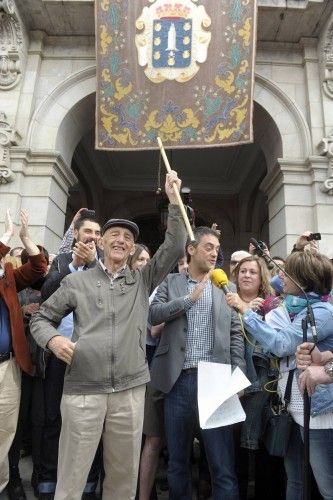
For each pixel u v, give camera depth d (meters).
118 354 2.54
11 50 7.84
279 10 7.77
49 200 7.66
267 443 2.74
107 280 2.72
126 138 7.59
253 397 2.98
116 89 7.65
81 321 2.60
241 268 3.49
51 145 7.92
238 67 7.40
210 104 7.45
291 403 2.62
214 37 7.53
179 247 2.77
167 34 7.60
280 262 4.71
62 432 2.53
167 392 2.93
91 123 9.39
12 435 3.21
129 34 7.63
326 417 2.40
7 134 7.54
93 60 8.36
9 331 3.28
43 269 3.42
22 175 7.61
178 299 3.03
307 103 8.08
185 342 3.01
